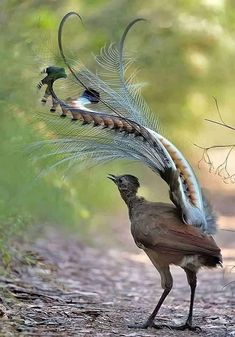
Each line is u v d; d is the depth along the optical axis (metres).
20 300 12.49
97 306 12.92
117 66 10.75
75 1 22.61
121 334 10.70
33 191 16.81
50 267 16.06
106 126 10.50
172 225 10.45
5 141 15.07
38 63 13.34
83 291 14.60
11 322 10.89
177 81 28.81
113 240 21.28
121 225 23.88
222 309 13.23
